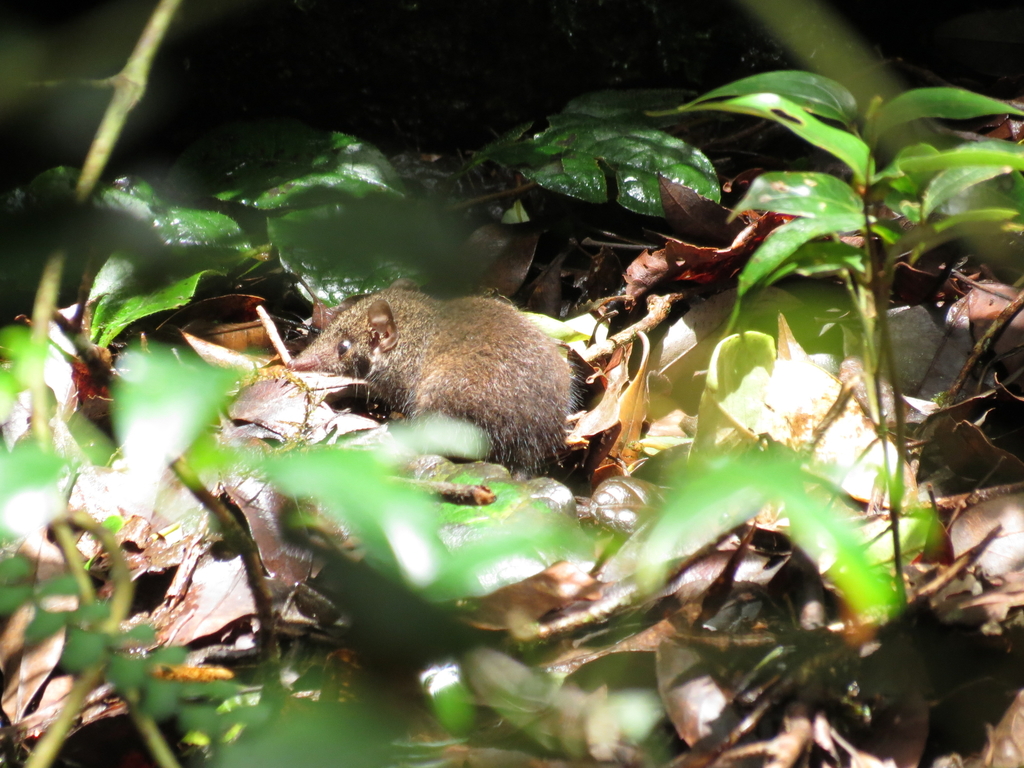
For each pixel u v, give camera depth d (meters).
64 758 4.38
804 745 3.70
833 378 6.06
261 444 6.36
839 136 2.84
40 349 2.30
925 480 5.78
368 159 8.65
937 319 7.05
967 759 3.96
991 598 4.23
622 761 3.84
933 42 10.18
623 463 6.88
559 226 9.18
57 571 5.31
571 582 4.34
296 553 5.12
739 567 4.91
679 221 8.28
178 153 10.72
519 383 7.29
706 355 7.40
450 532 5.04
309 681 4.48
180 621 5.09
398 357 8.53
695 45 9.80
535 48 10.01
